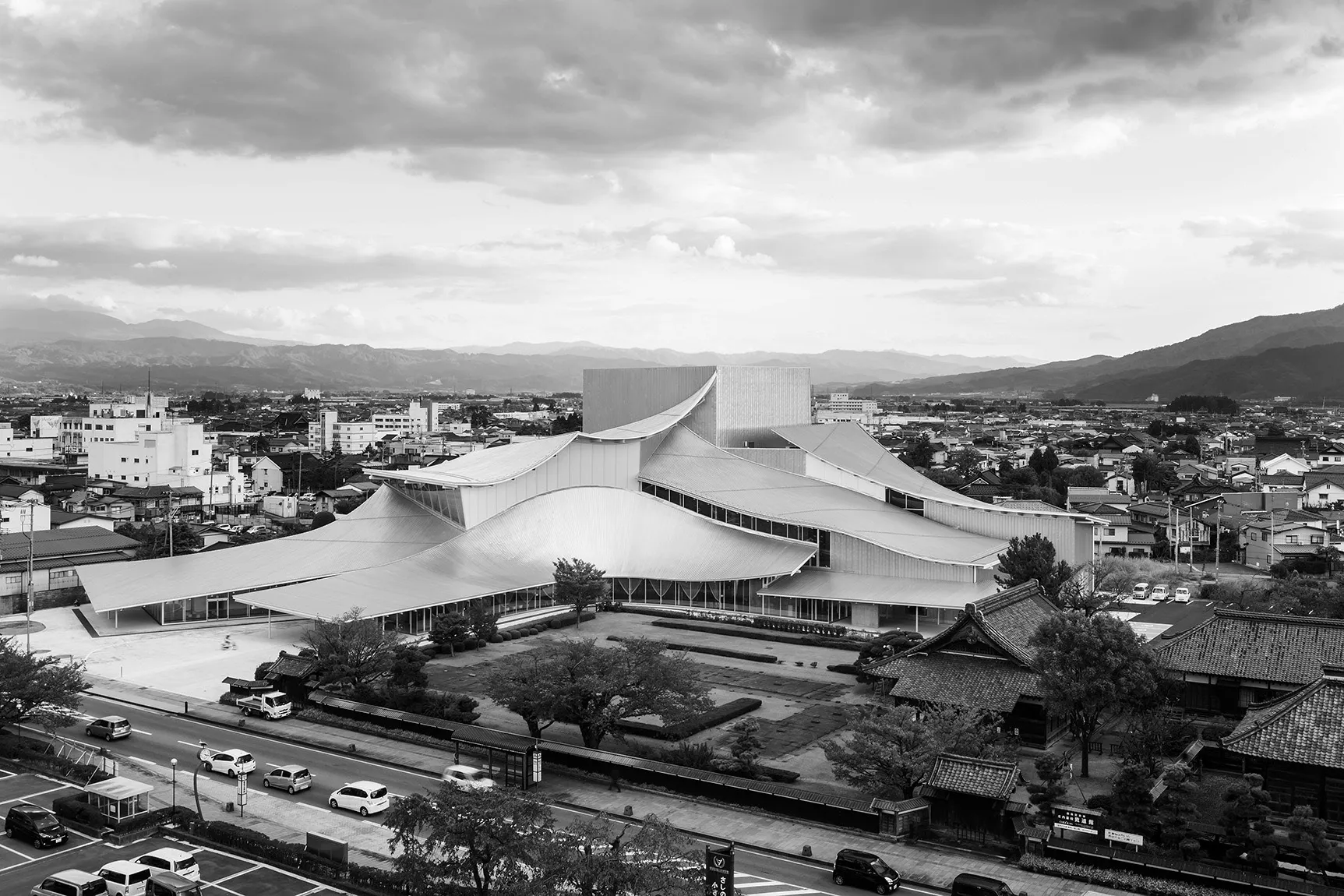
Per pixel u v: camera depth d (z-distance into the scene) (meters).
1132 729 57.75
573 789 58.44
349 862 46.97
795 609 105.19
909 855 49.59
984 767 51.31
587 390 152.75
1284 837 49.28
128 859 47.44
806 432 139.25
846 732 68.31
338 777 59.88
